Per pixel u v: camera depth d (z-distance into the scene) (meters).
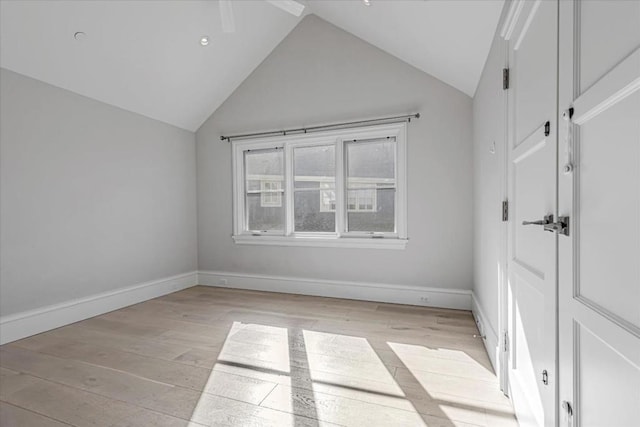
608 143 0.75
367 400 1.72
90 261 3.20
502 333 1.80
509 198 1.68
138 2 2.68
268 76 3.99
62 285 2.96
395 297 3.46
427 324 2.82
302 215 3.91
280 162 4.02
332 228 3.78
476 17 1.97
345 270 3.68
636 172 0.64
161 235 3.95
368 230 3.62
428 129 3.30
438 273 3.31
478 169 2.77
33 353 2.32
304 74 3.81
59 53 2.69
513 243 1.62
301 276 3.89
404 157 3.38
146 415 1.61
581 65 0.88
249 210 4.22
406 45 2.99
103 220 3.32
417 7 2.24
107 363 2.16
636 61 0.62
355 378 1.94
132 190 3.61
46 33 2.51
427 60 3.01
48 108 2.87
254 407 1.67
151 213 3.83
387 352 2.28
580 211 0.89
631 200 0.66
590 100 0.81
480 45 2.20
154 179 3.87
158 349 2.37
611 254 0.74
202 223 4.41
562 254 1.00
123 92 3.36
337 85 3.66
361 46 3.55
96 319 3.06
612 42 0.72
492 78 2.07
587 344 0.86
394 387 1.84
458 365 2.09
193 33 3.20
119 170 3.48
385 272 3.51
